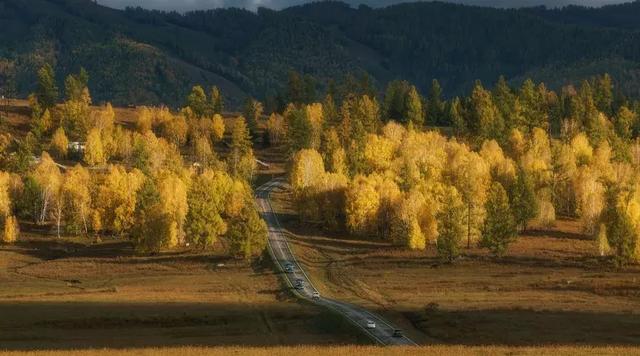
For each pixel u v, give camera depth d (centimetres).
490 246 16275
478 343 8638
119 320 9750
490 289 13212
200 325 9875
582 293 12556
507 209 16412
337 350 7231
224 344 8494
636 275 14200
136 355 7081
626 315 10169
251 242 16188
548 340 8625
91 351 7294
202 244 17625
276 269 15400
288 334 9419
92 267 15650
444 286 13688
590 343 8369
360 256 16850
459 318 10131
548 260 15925
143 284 13850
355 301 12288
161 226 16662
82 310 10331
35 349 7919
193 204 17338
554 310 10662
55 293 12575
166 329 9531
